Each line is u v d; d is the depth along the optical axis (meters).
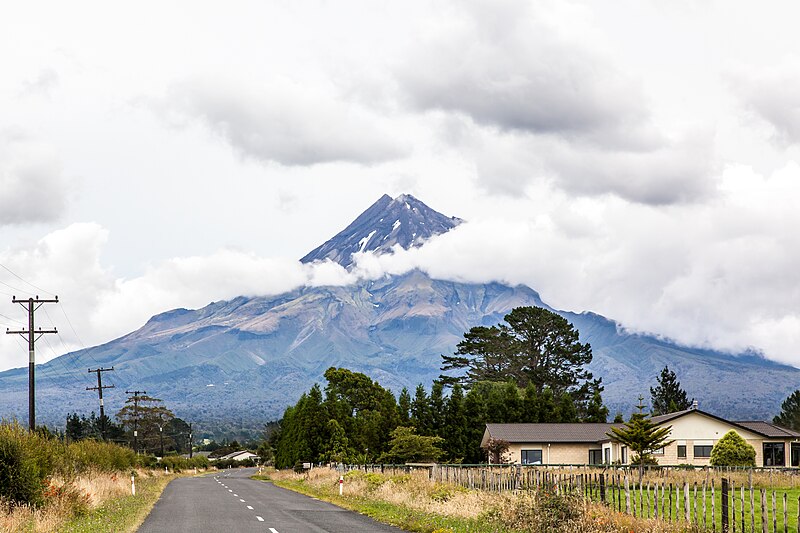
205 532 25.17
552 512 23.91
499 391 92.81
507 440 72.44
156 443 155.50
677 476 44.06
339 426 81.81
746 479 44.56
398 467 59.84
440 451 74.50
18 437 29.81
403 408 82.94
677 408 113.62
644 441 60.88
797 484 43.62
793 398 120.94
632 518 22.75
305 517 30.61
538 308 118.69
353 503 37.00
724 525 21.50
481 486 35.69
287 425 94.81
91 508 30.08
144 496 42.75
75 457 43.69
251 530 25.78
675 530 21.66
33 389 55.31
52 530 23.67
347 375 90.56
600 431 75.31
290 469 87.81
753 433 69.19
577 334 118.56
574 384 116.38
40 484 28.22
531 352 116.88
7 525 23.11
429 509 29.53
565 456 73.25
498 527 24.25
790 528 24.38
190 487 59.47
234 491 52.19
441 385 81.88
